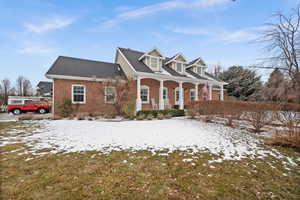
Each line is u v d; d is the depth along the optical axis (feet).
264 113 22.39
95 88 44.06
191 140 17.75
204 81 57.06
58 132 21.57
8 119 35.32
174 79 50.98
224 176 9.89
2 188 8.30
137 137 18.84
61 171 10.23
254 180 9.48
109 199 7.54
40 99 54.65
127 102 40.98
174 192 8.17
